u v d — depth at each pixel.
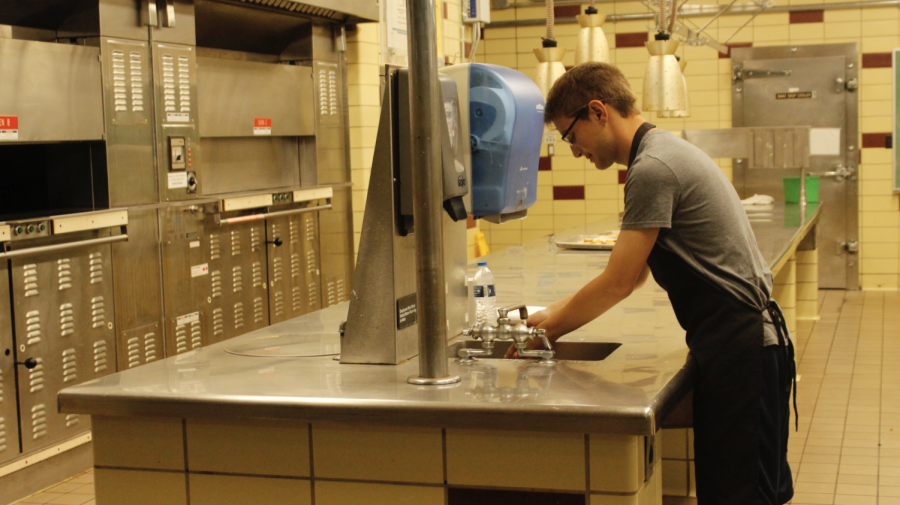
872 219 7.70
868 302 7.23
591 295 1.93
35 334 3.41
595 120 1.97
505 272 3.63
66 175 3.82
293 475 1.72
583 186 8.22
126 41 3.81
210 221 4.40
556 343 2.25
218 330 4.51
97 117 3.68
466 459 1.63
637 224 1.86
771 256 3.61
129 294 3.89
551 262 3.95
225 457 1.75
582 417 1.53
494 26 8.23
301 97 5.20
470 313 2.42
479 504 1.63
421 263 1.72
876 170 7.62
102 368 3.75
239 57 5.09
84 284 3.64
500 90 2.09
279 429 1.71
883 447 3.81
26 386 3.38
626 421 1.51
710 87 7.87
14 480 3.35
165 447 1.78
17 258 3.32
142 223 3.96
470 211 2.16
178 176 4.15
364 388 1.71
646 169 1.85
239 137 4.99
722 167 7.96
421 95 1.65
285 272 5.09
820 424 4.16
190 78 4.19
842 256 7.80
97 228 3.59
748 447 1.87
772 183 7.84
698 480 1.95
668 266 1.92
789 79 7.68
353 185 5.71
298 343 2.23
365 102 5.67
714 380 1.89
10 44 3.26
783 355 1.94
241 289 4.70
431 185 1.69
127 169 3.86
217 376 1.87
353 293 1.95
